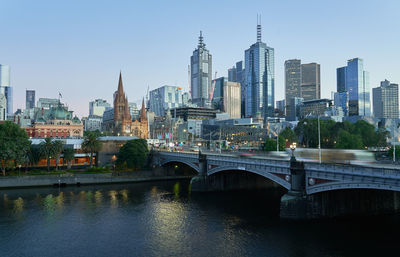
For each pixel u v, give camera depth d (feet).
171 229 182.29
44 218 205.36
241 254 143.64
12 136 323.37
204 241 161.79
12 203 246.06
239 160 242.58
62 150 365.20
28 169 360.48
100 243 160.97
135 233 176.04
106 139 424.05
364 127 574.15
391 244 150.20
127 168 374.02
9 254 147.23
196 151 433.89
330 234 164.35
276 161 202.80
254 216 205.98
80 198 266.77
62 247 155.84
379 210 202.08
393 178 131.95
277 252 144.36
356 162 225.56
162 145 640.99
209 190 293.84
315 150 395.75
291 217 183.62
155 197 272.10
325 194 186.80
